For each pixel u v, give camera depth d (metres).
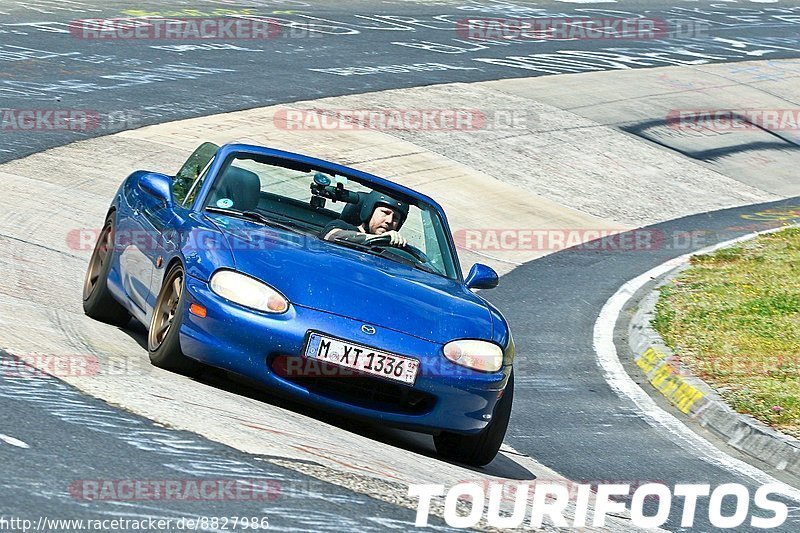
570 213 66.88
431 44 110.62
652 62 115.88
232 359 22.31
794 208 76.62
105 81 73.56
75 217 44.53
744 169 85.19
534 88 94.81
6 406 18.61
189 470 17.09
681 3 171.88
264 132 67.25
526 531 18.12
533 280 51.59
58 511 14.52
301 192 27.19
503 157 74.50
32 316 26.78
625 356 39.81
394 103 81.62
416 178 66.19
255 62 88.50
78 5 107.50
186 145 60.88
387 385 22.45
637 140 85.94
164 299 24.16
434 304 23.84
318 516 16.14
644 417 32.28
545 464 26.30
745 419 30.80
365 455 20.89
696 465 27.80
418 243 27.16
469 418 22.94
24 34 86.69
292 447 19.72
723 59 122.31
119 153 56.91
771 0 185.38
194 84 76.75
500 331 24.09
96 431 18.14
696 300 46.41
